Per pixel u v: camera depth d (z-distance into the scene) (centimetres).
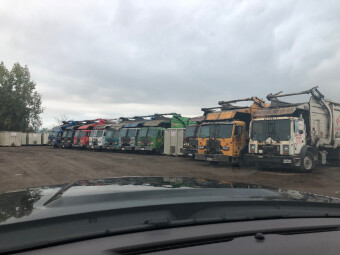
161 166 1352
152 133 2328
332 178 972
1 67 4388
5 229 99
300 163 1110
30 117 4678
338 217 154
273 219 141
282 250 111
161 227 117
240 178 973
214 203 137
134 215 119
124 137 2562
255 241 115
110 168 1227
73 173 1037
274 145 1143
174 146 2130
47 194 156
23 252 96
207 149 1395
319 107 1284
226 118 1403
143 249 102
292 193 183
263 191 172
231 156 1305
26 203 132
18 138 3919
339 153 1370
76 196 133
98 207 119
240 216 134
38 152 2441
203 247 106
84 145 3050
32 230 102
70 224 108
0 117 4272
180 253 101
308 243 119
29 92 4609
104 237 108
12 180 859
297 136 1125
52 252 96
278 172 1153
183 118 2398
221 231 119
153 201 131
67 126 3538
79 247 100
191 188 160
